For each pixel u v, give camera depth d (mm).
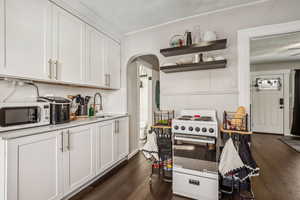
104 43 2352
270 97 3713
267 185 1794
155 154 1904
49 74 1542
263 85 3695
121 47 2756
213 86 2012
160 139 1929
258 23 1791
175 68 1988
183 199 1585
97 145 1958
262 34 1770
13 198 1098
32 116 1431
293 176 1996
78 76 1893
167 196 1639
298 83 3561
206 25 2072
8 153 1071
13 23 1254
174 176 1685
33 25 1402
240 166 1368
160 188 1787
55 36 1604
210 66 1875
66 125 1558
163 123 2002
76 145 1646
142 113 4883
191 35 2150
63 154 1494
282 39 2082
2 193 1068
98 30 2236
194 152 1712
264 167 2254
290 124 3662
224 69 1956
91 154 1854
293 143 3240
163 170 1959
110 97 2910
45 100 1620
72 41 1808
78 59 1893
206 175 1535
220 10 1980
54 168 1403
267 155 2699
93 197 1624
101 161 2027
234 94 1900
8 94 1509
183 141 1748
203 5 1894
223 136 1664
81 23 1940
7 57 1220
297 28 1620
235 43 1902
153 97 4418
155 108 4426
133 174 2150
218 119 1964
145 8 1954
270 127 3766
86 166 1776
